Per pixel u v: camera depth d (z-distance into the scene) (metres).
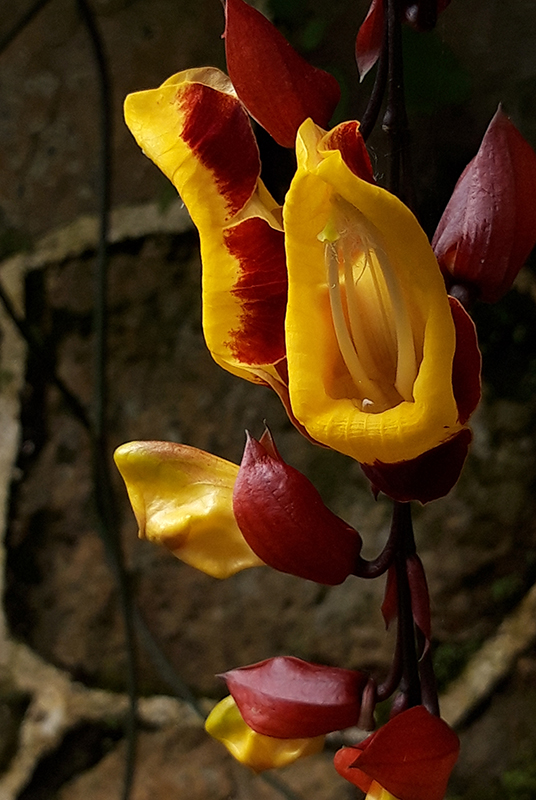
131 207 0.62
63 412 0.62
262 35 0.32
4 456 0.61
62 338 0.62
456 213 0.33
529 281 0.56
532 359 0.56
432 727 0.33
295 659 0.35
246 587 0.59
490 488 0.56
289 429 0.59
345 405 0.31
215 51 0.61
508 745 0.54
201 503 0.35
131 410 0.61
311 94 0.33
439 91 0.47
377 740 0.33
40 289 0.63
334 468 0.58
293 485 0.33
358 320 0.32
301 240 0.31
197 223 0.32
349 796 0.55
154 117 0.33
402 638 0.34
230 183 0.32
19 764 0.58
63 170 0.64
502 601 0.56
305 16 0.54
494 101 0.54
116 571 0.53
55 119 0.64
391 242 0.30
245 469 0.33
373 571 0.33
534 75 0.53
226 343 0.33
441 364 0.30
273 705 0.34
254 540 0.33
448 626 0.56
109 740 0.59
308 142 0.31
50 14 0.65
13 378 0.62
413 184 0.33
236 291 0.32
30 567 0.61
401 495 0.32
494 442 0.56
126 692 0.59
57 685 0.60
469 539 0.56
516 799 0.53
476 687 0.55
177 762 0.58
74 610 0.60
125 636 0.56
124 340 0.62
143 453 0.35
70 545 0.61
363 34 0.34
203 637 0.59
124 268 0.62
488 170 0.32
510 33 0.54
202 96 0.32
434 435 0.31
